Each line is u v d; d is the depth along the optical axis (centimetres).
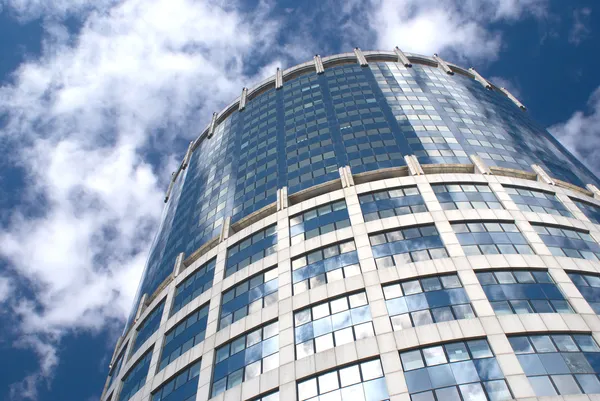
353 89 7175
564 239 3712
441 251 3512
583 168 5953
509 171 4862
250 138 6875
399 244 3650
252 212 5050
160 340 4078
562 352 2652
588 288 3164
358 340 2923
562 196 4434
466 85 7769
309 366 2897
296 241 4069
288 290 3575
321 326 3175
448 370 2628
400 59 8425
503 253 3466
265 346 3228
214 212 5581
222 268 4309
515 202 4178
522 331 2764
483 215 3894
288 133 6431
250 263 4166
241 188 5666
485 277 3238
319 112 6712
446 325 2859
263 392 2873
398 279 3297
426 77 7738
